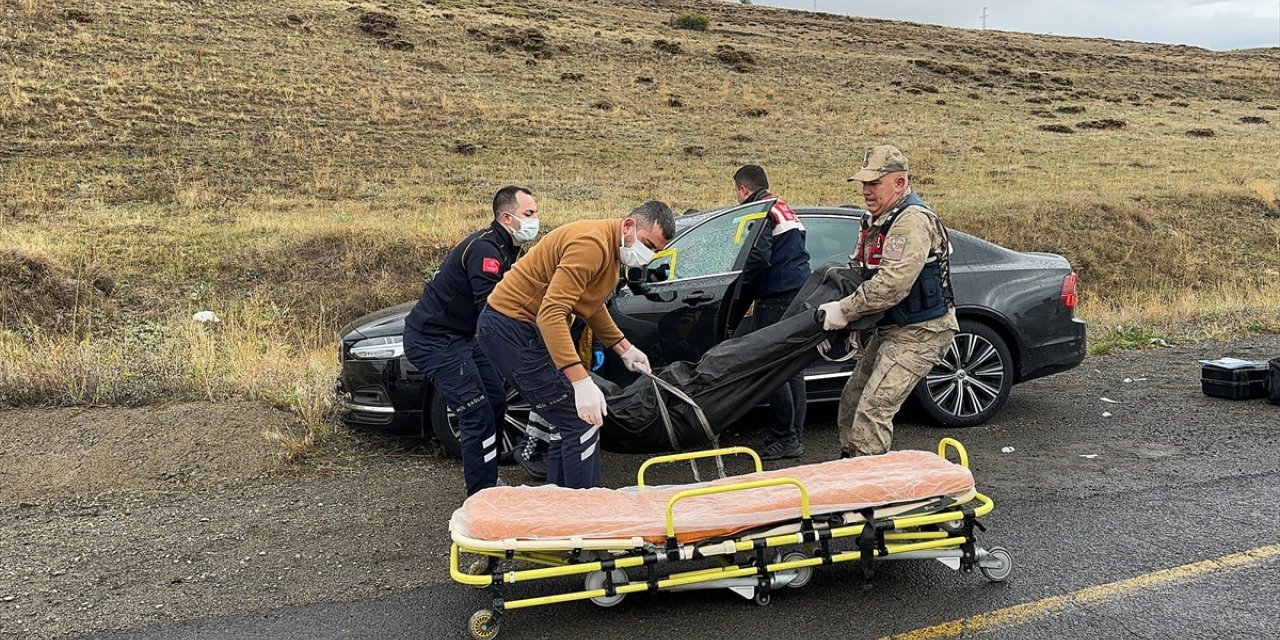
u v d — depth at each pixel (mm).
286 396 6297
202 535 4258
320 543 4133
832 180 24094
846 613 3322
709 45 46562
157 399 6363
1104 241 19062
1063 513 4297
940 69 45094
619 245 3707
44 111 23938
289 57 32938
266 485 4973
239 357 7660
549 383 3793
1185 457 5156
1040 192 21984
